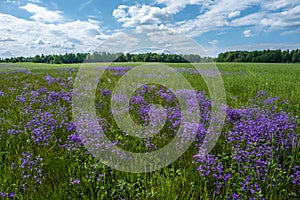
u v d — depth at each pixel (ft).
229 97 28.55
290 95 29.84
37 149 14.16
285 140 13.91
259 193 9.63
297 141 13.97
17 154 13.29
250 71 70.59
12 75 54.80
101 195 10.03
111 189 10.58
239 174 11.20
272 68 91.20
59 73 58.95
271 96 27.99
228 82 40.88
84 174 11.55
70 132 16.52
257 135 14.64
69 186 10.68
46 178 11.48
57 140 15.57
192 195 9.82
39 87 34.76
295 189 10.83
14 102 24.59
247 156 12.45
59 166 12.32
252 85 38.91
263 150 13.01
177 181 11.09
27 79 45.83
